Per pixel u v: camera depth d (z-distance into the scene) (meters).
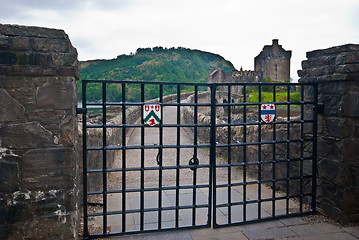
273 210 5.00
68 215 3.69
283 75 75.75
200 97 32.00
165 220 4.98
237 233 4.52
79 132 5.23
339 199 4.84
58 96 3.60
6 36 3.39
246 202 4.80
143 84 4.37
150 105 4.40
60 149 3.64
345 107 4.73
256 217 5.16
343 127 4.75
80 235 4.34
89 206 5.46
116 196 6.10
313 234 4.48
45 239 3.63
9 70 3.41
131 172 8.06
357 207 4.86
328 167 5.02
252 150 7.50
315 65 5.20
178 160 4.54
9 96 3.45
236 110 28.70
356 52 4.62
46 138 3.58
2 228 3.51
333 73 4.80
